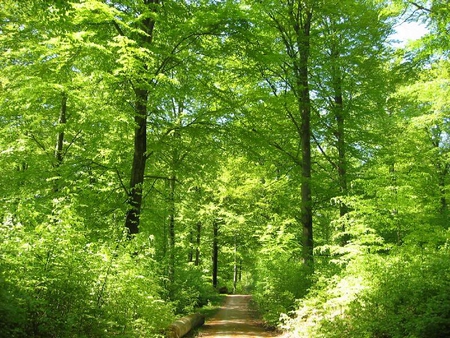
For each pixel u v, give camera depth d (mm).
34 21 11023
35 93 10078
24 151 12078
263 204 19781
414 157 13305
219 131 12789
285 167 15875
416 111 15930
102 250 6820
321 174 15727
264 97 13289
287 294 11672
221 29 11453
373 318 6820
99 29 11000
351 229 10328
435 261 7676
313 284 11422
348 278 8547
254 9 13312
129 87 11914
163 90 11258
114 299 6684
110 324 6152
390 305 6781
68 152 14594
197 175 15062
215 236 31438
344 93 15617
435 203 10609
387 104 15906
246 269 37969
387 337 6508
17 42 11469
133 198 11797
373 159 14938
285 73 14375
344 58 14531
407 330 6062
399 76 12469
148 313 7699
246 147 13273
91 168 12734
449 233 9734
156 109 12750
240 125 13758
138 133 12109
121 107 11336
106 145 13000
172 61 11867
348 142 15195
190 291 14820
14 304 4664
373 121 16516
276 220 17375
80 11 9297
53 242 5766
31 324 5090
